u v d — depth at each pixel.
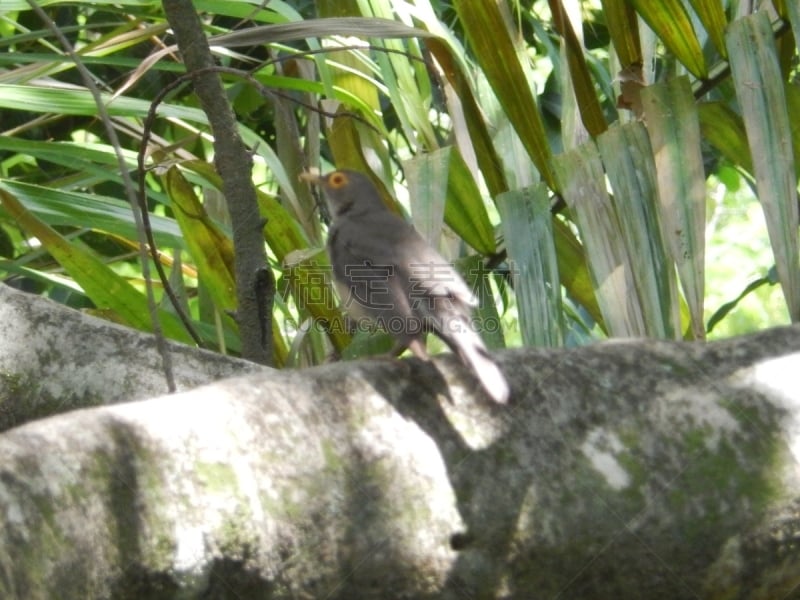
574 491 6.02
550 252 7.67
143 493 5.19
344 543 5.67
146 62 8.16
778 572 6.20
